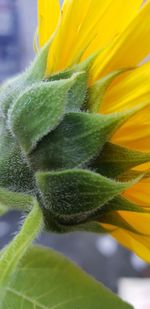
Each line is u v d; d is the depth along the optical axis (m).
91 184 0.16
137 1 0.17
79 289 0.20
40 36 0.18
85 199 0.16
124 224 0.17
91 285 0.20
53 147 0.17
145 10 0.17
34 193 0.17
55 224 0.17
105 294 0.20
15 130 0.17
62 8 0.18
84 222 0.17
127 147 0.17
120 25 0.17
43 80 0.17
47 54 0.17
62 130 0.16
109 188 0.16
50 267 0.20
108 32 0.17
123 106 0.17
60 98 0.16
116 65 0.17
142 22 0.17
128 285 0.47
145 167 0.17
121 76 0.17
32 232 0.17
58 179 0.16
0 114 0.18
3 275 0.16
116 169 0.17
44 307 0.19
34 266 0.20
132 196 0.17
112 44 0.17
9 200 0.18
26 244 0.16
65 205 0.17
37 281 0.20
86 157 0.16
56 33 0.17
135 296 0.47
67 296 0.20
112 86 0.17
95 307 0.20
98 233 0.18
